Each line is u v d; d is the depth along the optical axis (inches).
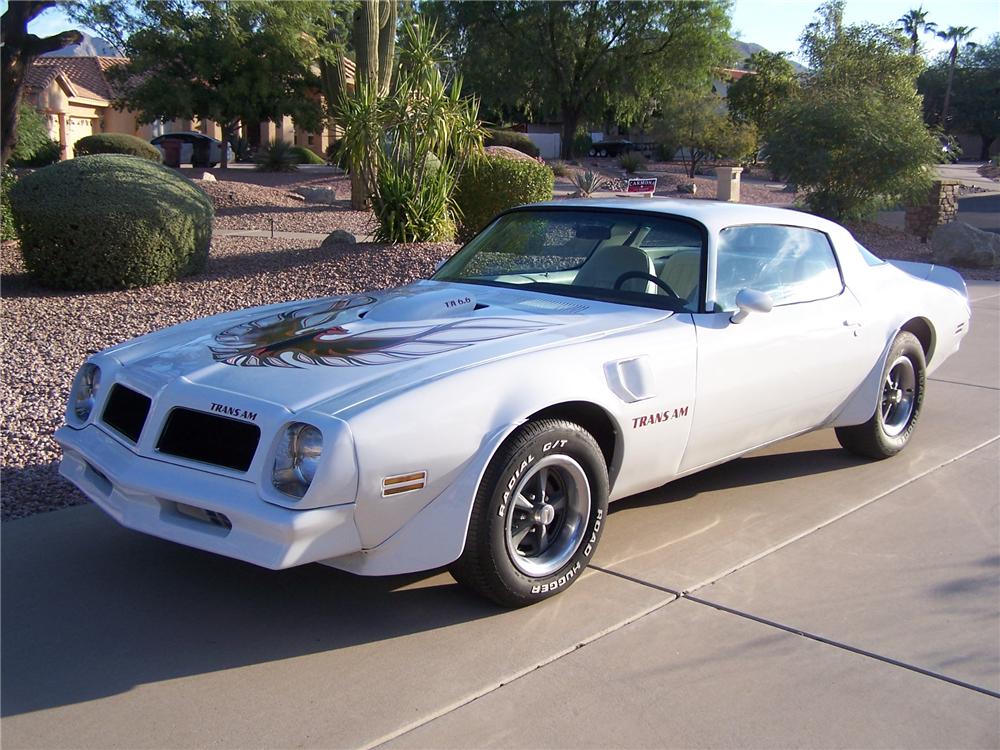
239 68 1273.4
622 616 141.6
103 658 128.0
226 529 126.1
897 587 152.8
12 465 199.6
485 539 134.3
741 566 159.8
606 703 118.7
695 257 173.3
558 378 141.6
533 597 142.8
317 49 879.7
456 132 486.0
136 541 166.2
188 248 402.6
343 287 400.2
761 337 175.2
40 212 374.3
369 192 495.8
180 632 135.4
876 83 837.2
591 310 166.9
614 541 169.8
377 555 129.0
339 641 133.4
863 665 129.0
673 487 198.5
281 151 1334.9
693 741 111.3
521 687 122.2
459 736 111.6
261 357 144.5
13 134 645.9
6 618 138.3
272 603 144.6
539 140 2075.5
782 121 764.0
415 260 439.2
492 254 194.9
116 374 147.8
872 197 734.5
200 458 129.9
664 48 1697.8
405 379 132.6
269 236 610.2
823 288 197.2
